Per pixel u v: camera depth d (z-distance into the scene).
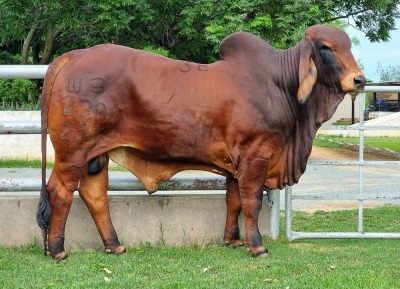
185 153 5.05
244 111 4.95
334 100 5.10
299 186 11.34
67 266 4.87
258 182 5.05
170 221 5.69
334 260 5.16
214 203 5.73
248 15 15.62
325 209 8.58
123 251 5.31
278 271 4.73
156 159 5.17
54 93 4.95
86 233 5.55
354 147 21.08
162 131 4.99
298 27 14.81
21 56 23.86
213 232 5.75
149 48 17.05
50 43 21.16
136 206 5.64
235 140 4.98
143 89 4.97
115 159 5.19
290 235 5.91
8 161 15.05
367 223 7.22
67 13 17.48
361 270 4.80
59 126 4.92
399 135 29.53
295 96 5.08
